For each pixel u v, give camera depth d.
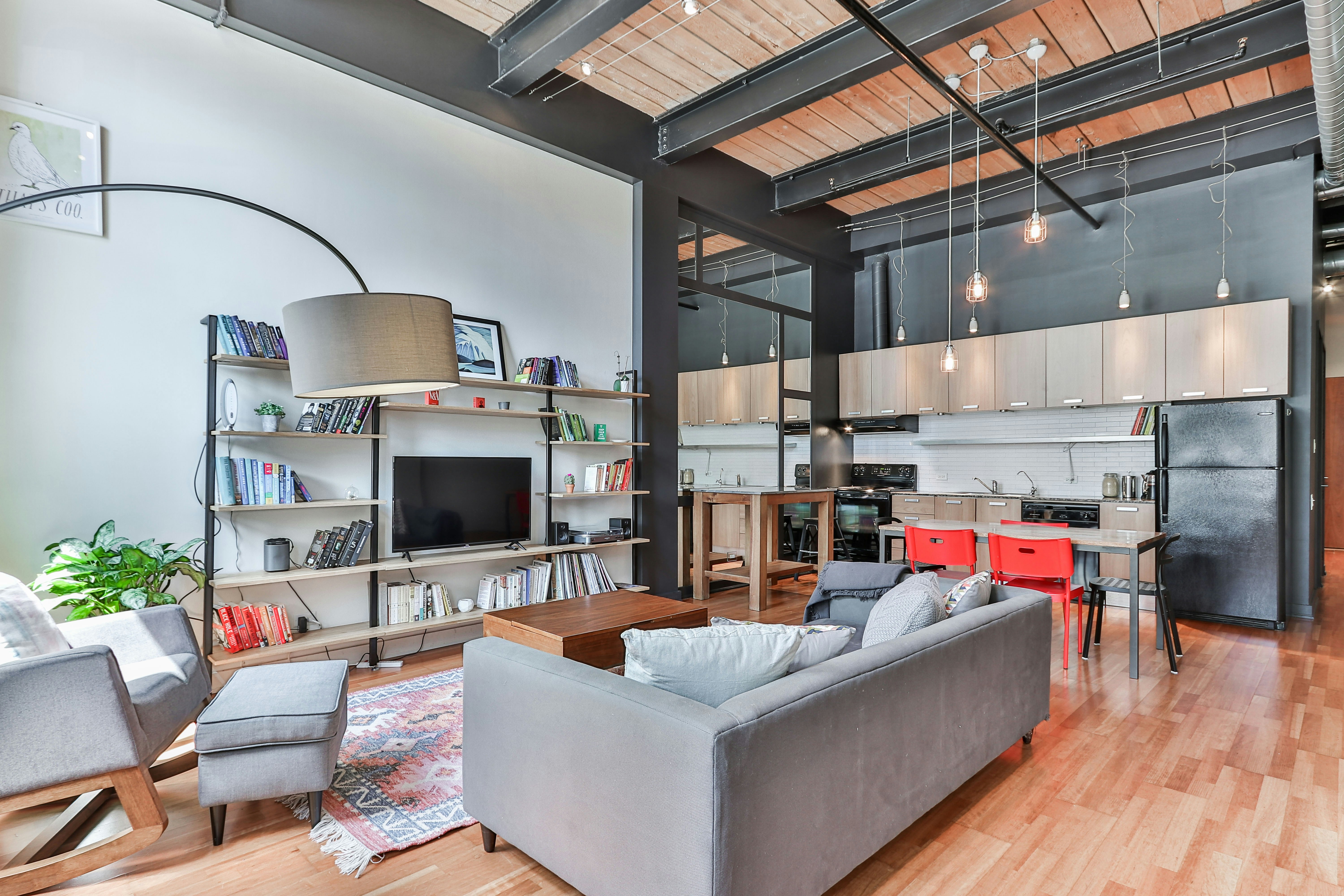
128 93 3.28
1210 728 3.08
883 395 7.20
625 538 4.99
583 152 4.95
